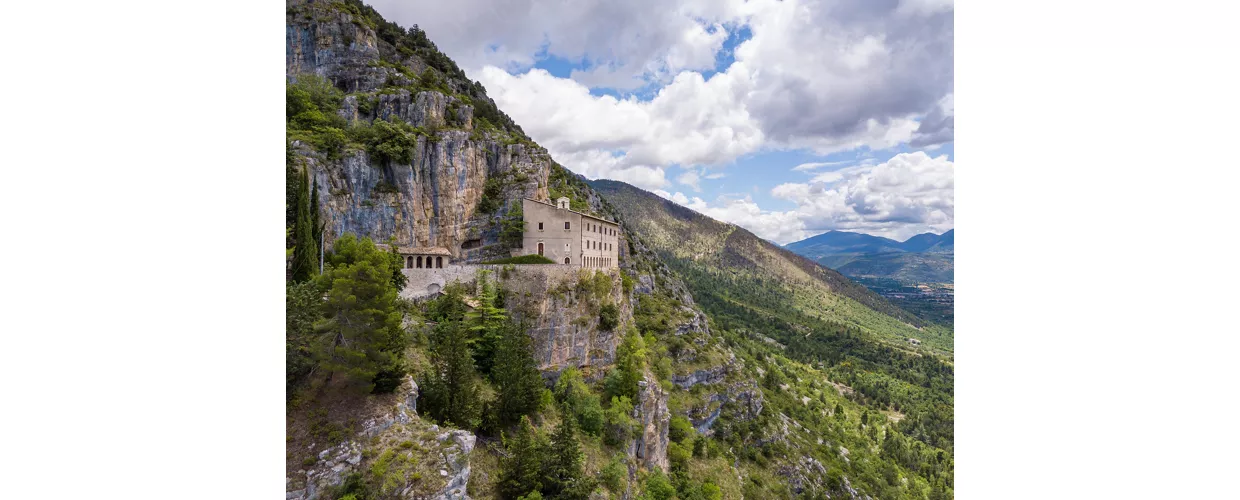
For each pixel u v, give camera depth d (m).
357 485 37.00
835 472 133.38
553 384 75.88
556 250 93.69
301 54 111.75
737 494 97.06
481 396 59.62
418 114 105.50
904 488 148.75
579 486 49.66
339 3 114.69
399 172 94.06
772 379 193.50
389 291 45.22
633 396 79.44
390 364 44.12
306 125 90.00
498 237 107.25
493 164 116.06
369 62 112.38
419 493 38.09
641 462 76.25
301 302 42.97
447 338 53.94
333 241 83.75
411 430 42.31
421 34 165.00
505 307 77.00
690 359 134.88
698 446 101.44
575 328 80.88
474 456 49.31
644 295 166.25
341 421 40.75
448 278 76.31
